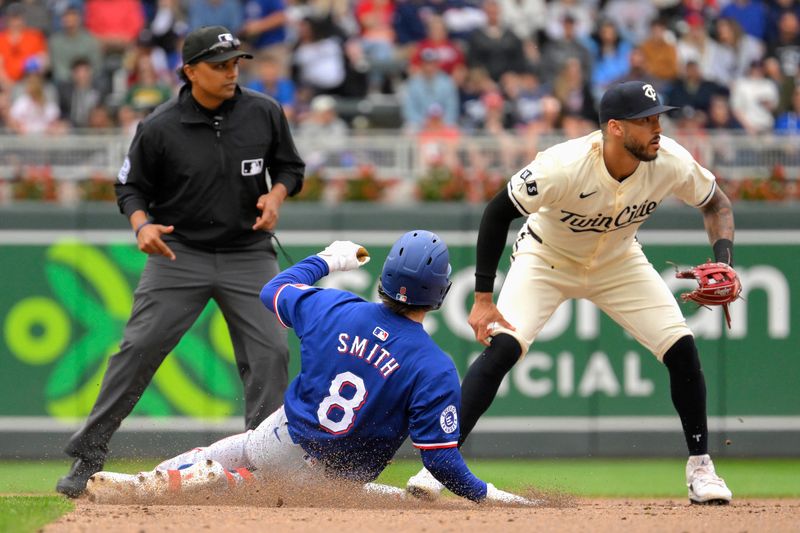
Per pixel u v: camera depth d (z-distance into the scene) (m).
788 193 37.62
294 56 46.88
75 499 21.28
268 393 22.19
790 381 36.66
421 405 17.08
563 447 36.56
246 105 21.97
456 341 36.16
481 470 34.53
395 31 49.47
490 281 19.73
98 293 35.72
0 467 34.38
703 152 38.03
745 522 16.59
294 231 36.19
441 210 36.25
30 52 46.59
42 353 35.66
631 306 20.88
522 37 48.50
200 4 47.75
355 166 38.09
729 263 19.89
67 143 37.56
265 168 22.42
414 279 16.97
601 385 36.62
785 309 36.75
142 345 21.89
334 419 17.55
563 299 21.19
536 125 42.34
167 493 18.44
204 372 35.41
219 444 19.14
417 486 19.58
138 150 21.70
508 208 19.30
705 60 48.53
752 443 36.56
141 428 35.16
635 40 51.09
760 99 45.91
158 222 22.30
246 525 15.61
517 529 15.46
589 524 16.08
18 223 35.69
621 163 18.88
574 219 19.64
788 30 50.62
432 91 44.47
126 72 44.69
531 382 36.56
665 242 36.56
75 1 48.50
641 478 33.38
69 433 35.53
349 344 17.39
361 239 36.28
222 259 22.20
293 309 18.06
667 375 36.62
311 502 18.48
